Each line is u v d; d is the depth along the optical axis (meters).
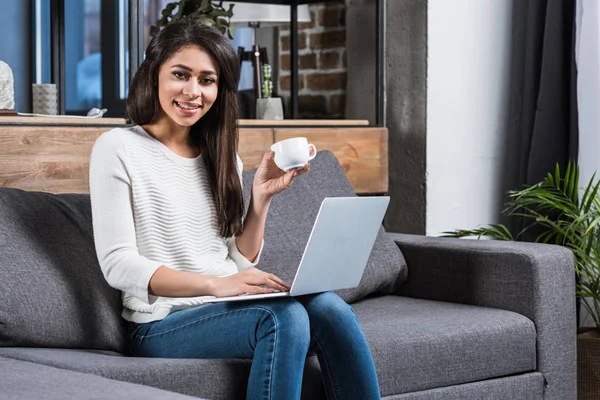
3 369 1.81
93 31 3.89
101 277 2.37
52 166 2.88
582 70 3.99
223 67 2.36
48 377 1.74
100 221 2.21
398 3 4.17
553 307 2.92
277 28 4.34
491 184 4.33
